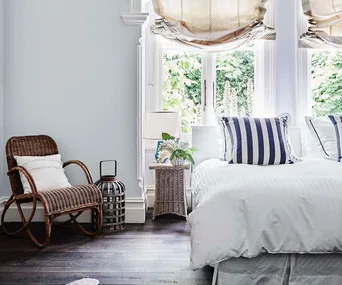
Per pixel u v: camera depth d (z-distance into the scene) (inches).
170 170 157.8
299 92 171.5
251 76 174.6
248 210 86.0
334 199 85.6
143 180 161.2
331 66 174.1
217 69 175.6
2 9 150.9
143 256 112.2
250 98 174.4
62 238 130.6
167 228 143.2
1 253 114.8
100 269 102.0
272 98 170.9
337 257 87.1
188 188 174.9
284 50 170.2
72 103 153.0
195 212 88.9
